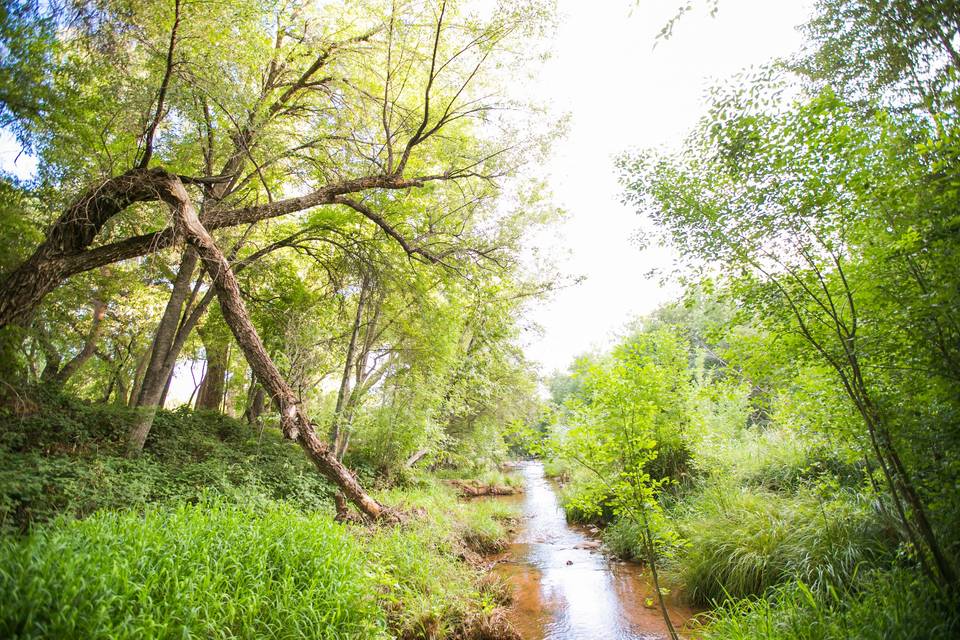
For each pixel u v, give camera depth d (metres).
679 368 8.10
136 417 8.14
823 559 4.53
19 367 6.79
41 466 5.53
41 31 5.54
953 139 2.95
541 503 14.99
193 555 3.91
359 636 3.97
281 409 7.41
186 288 9.48
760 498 6.36
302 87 10.11
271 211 8.34
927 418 3.33
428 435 14.10
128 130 7.12
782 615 3.93
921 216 3.20
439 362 13.66
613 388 4.56
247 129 8.08
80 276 8.99
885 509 4.20
